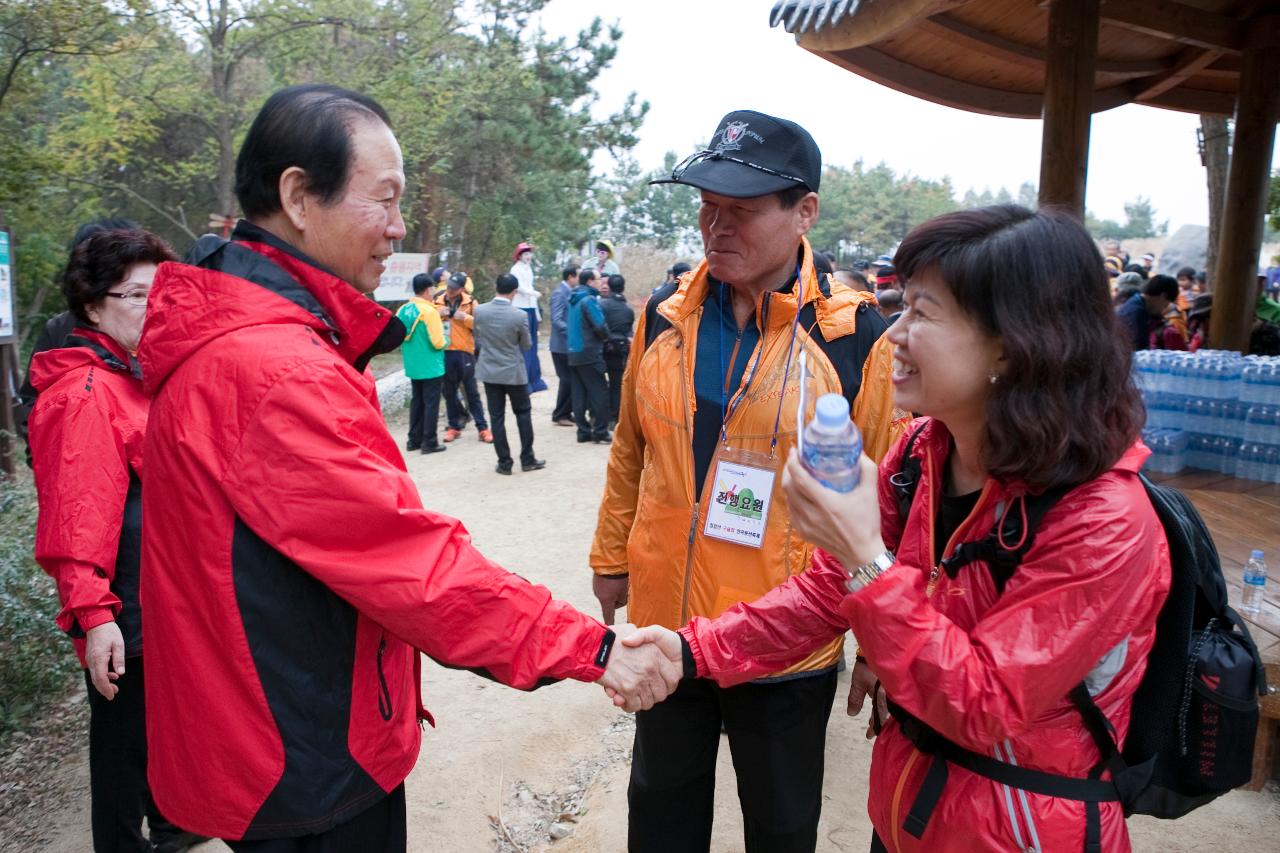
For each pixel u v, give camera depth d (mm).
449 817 3111
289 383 1396
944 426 1438
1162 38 5504
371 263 1624
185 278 1465
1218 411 5250
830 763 3219
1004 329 1194
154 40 14688
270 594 1441
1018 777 1309
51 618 3984
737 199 1896
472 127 21562
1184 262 28641
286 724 1461
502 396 8125
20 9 8477
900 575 1233
